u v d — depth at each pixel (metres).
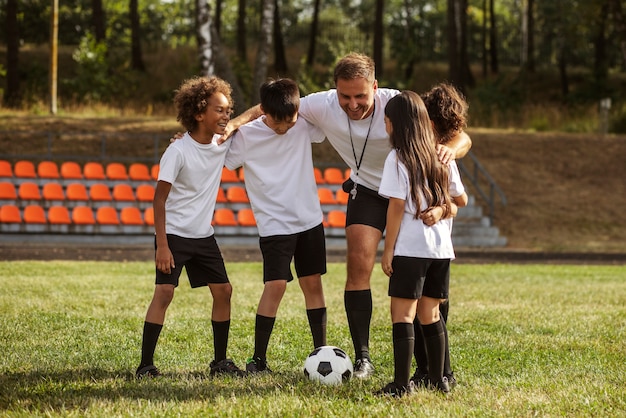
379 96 5.31
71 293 9.05
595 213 20.98
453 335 6.86
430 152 4.54
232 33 48.03
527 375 5.22
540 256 17.25
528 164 23.20
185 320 7.31
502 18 53.62
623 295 10.00
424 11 47.31
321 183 19.95
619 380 5.09
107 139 22.05
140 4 46.81
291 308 8.32
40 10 38.47
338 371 4.90
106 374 5.06
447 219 4.65
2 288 9.29
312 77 28.38
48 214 18.00
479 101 31.86
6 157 20.66
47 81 30.94
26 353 5.68
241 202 19.06
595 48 41.16
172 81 34.12
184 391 4.58
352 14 52.19
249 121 5.37
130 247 16.73
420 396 4.46
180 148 4.96
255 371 5.17
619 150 24.12
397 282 4.48
